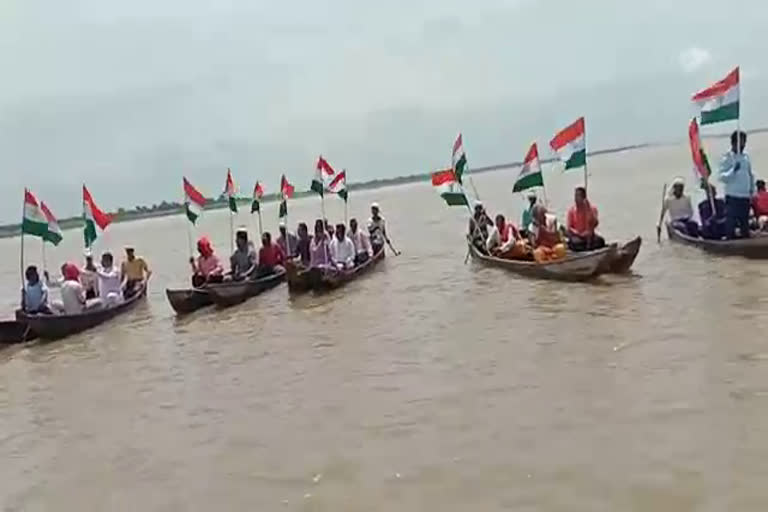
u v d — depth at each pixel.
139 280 23.84
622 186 63.72
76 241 103.12
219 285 21.12
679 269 18.58
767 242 18.19
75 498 9.41
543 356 12.66
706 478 7.84
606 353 12.36
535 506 7.73
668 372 11.07
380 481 8.73
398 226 46.44
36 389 14.92
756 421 9.02
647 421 9.41
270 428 10.91
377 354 14.24
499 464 8.76
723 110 18.94
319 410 11.41
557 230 21.03
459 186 24.00
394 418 10.64
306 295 21.52
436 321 16.45
